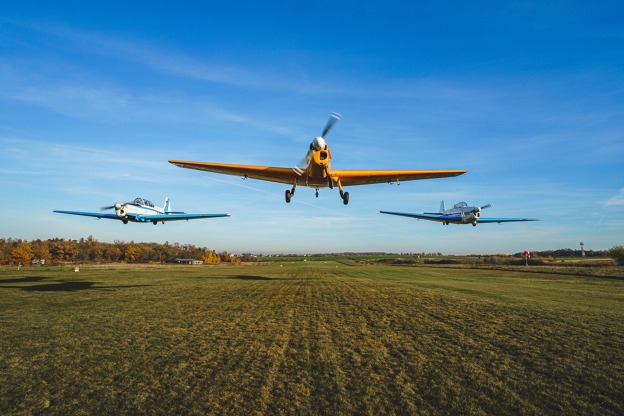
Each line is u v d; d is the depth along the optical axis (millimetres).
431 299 15344
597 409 4895
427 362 6941
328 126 14250
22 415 4852
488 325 10086
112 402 5246
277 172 16031
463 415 4746
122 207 25922
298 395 5441
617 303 13945
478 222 31641
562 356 7207
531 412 4820
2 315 12086
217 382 5984
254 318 11523
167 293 18391
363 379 6082
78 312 12656
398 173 16547
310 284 23578
